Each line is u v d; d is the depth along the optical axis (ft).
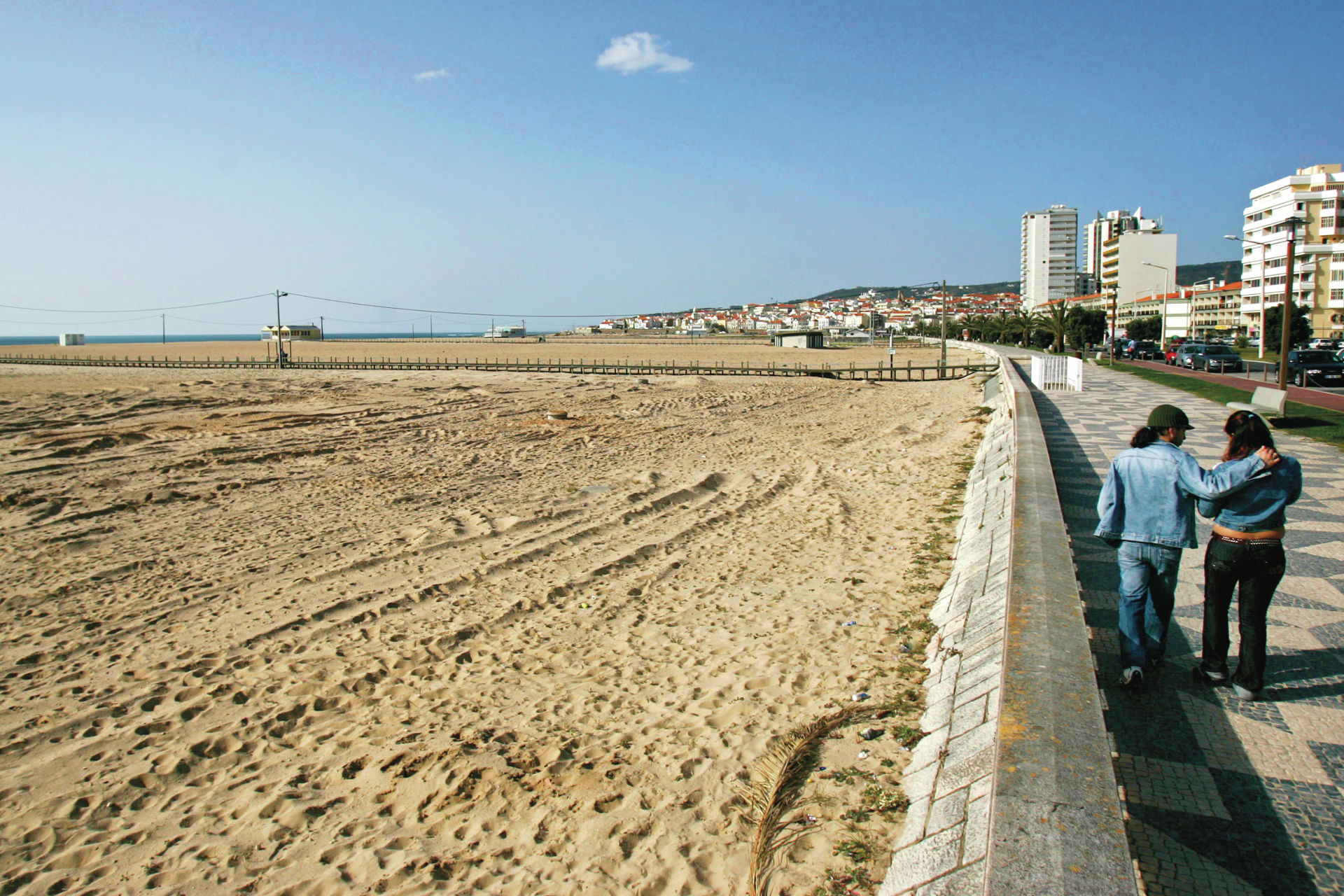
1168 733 13.67
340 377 157.79
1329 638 17.24
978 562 24.86
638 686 21.16
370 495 46.19
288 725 19.69
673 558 33.42
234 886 13.52
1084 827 8.23
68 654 24.07
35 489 46.96
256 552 34.58
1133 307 394.93
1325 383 88.28
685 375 175.22
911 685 19.36
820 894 11.57
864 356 287.69
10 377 151.12
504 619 26.58
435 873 13.52
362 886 13.32
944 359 166.91
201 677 22.47
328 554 34.24
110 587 30.09
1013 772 9.33
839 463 55.77
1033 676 11.72
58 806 16.29
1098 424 57.57
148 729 19.51
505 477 51.60
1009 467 35.24
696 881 12.80
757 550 34.14
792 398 115.34
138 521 40.09
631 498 45.03
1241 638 14.61
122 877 13.93
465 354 322.75
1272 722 13.89
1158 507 14.75
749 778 15.92
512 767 17.01
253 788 16.81
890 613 25.08
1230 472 13.96
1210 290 362.12
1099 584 21.30
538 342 515.50
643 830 14.38
